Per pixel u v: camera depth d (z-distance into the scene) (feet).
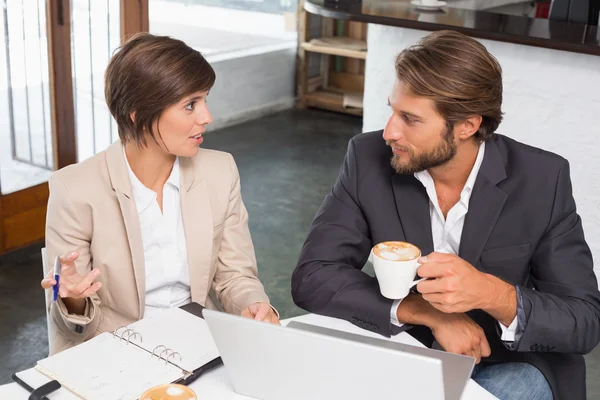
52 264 5.32
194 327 4.71
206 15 17.04
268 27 18.58
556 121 9.53
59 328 5.12
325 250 5.58
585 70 9.12
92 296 5.39
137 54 4.91
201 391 4.16
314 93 19.53
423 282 4.52
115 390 4.02
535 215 5.33
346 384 3.76
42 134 10.98
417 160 5.01
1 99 10.37
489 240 5.37
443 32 4.92
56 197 5.31
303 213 12.91
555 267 5.26
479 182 5.32
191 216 5.53
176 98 4.93
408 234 5.52
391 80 10.66
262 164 15.28
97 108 11.56
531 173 5.37
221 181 5.73
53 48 10.64
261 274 10.66
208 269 5.63
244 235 5.97
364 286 5.24
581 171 9.53
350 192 5.74
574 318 4.95
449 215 5.45
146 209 5.43
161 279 5.56
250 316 5.14
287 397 4.01
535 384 5.16
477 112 4.85
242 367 4.02
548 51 9.30
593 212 9.57
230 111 17.88
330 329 4.80
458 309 4.57
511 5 16.65
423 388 3.59
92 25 11.07
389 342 4.60
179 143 5.11
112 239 5.33
